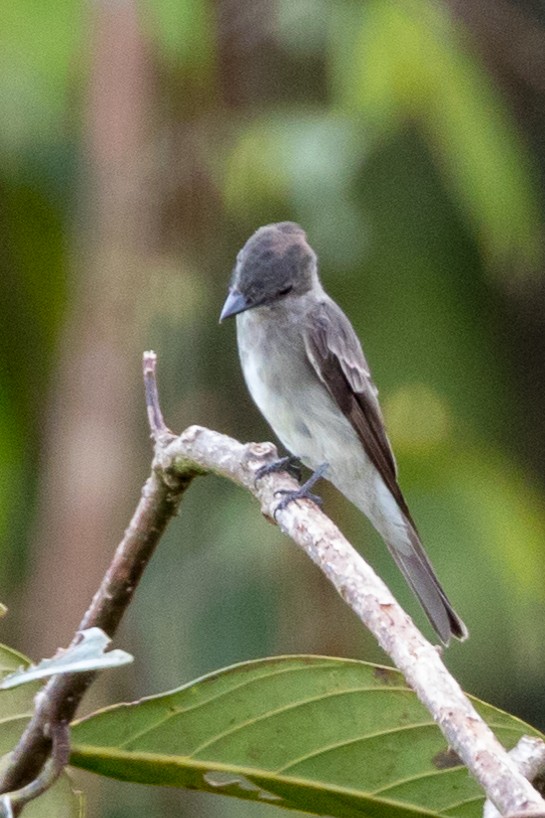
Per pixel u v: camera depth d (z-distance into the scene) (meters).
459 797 4.84
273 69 11.24
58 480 10.16
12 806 4.61
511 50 12.87
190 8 9.02
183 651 10.38
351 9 10.26
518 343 12.95
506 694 11.77
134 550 5.13
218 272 11.45
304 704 4.82
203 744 4.89
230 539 10.45
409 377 11.30
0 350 10.79
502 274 11.95
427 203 11.86
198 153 10.34
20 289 10.88
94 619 5.10
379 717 4.83
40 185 10.76
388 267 11.62
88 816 9.63
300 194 10.13
